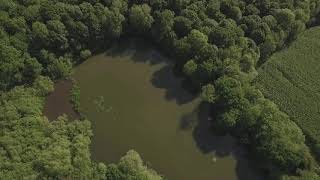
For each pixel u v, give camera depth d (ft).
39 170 389.19
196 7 479.41
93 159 419.95
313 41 490.08
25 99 432.66
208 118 447.01
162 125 443.32
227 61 447.83
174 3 481.87
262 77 461.78
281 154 399.44
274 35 467.93
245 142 425.69
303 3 489.26
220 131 436.35
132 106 453.58
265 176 413.80
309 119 434.30
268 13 483.51
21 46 444.96
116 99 456.86
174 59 483.92
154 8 483.92
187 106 454.81
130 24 488.44
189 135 437.99
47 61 455.22
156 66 479.82
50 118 438.81
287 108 441.27
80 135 418.51
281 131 409.08
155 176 399.24
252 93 433.89
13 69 435.53
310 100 445.78
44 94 447.83
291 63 471.62
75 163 396.16
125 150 427.33
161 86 467.11
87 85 464.24
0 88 434.30
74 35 464.65
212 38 463.83
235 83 434.71
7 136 403.34
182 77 472.44
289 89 453.17
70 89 458.91
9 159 392.47
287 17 470.39
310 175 395.75
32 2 467.11
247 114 418.92
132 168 396.57
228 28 460.96
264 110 422.00
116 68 477.77
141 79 471.21
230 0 477.36
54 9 459.32
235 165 421.18
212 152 427.74
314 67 468.75
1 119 415.85
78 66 475.31
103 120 443.73
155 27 481.87
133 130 439.22
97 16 471.21
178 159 423.64
